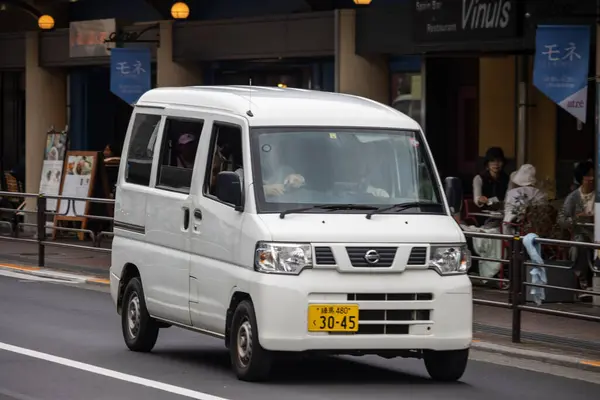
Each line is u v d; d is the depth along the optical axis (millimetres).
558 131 30766
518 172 26875
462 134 32125
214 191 16484
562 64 24203
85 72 42844
